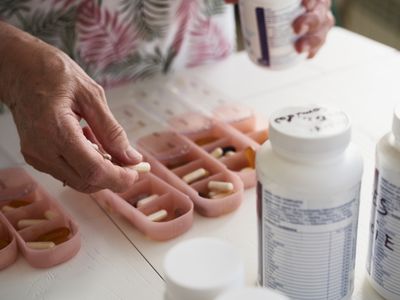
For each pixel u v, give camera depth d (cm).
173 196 66
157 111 88
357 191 45
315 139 42
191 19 99
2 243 62
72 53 93
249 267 57
